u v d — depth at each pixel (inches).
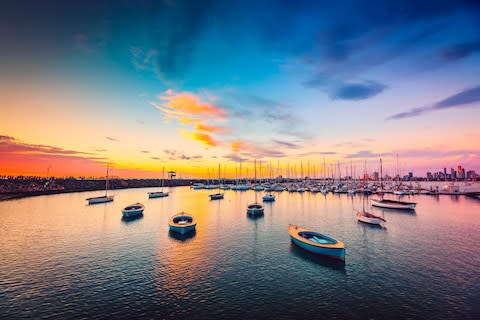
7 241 1210.0
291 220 1765.5
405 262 930.1
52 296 680.4
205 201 3107.8
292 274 829.2
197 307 633.0
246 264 915.4
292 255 1010.1
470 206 2464.3
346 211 2191.2
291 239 1180.5
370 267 886.4
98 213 2057.1
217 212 2160.4
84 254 1019.3
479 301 656.4
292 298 677.3
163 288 730.2
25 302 649.0
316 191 4320.9
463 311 612.1
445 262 928.3
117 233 1374.3
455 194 3629.4
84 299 666.8
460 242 1187.3
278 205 2637.8
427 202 2815.0
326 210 2253.9
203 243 1182.9
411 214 1998.0
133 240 1233.4
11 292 700.0
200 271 853.2
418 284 753.6
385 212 2103.8
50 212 2096.5
